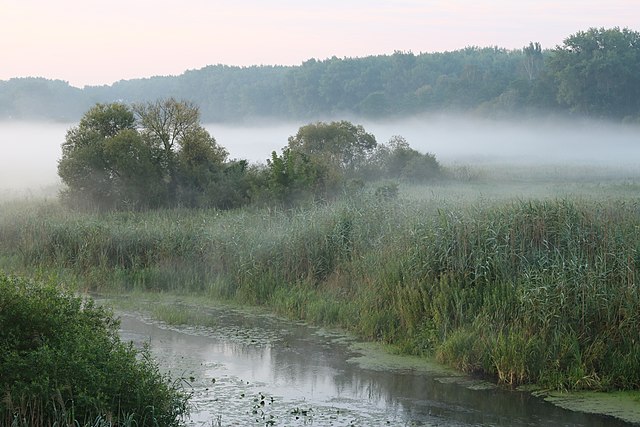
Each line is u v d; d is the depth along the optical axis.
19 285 11.66
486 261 16.56
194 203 32.78
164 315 18.53
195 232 23.78
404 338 16.41
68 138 33.66
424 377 14.51
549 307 14.95
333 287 19.66
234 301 20.42
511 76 155.12
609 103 114.94
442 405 13.09
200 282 21.59
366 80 174.88
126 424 9.88
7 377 10.37
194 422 12.09
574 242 16.45
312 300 19.14
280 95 192.00
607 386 13.76
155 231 23.98
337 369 14.98
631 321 14.52
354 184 32.09
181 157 33.97
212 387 13.84
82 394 10.12
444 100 150.38
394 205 22.95
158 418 10.73
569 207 17.69
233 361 15.42
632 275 15.16
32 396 10.16
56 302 11.52
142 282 21.83
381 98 154.38
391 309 17.22
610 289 14.98
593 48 117.19
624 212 18.78
